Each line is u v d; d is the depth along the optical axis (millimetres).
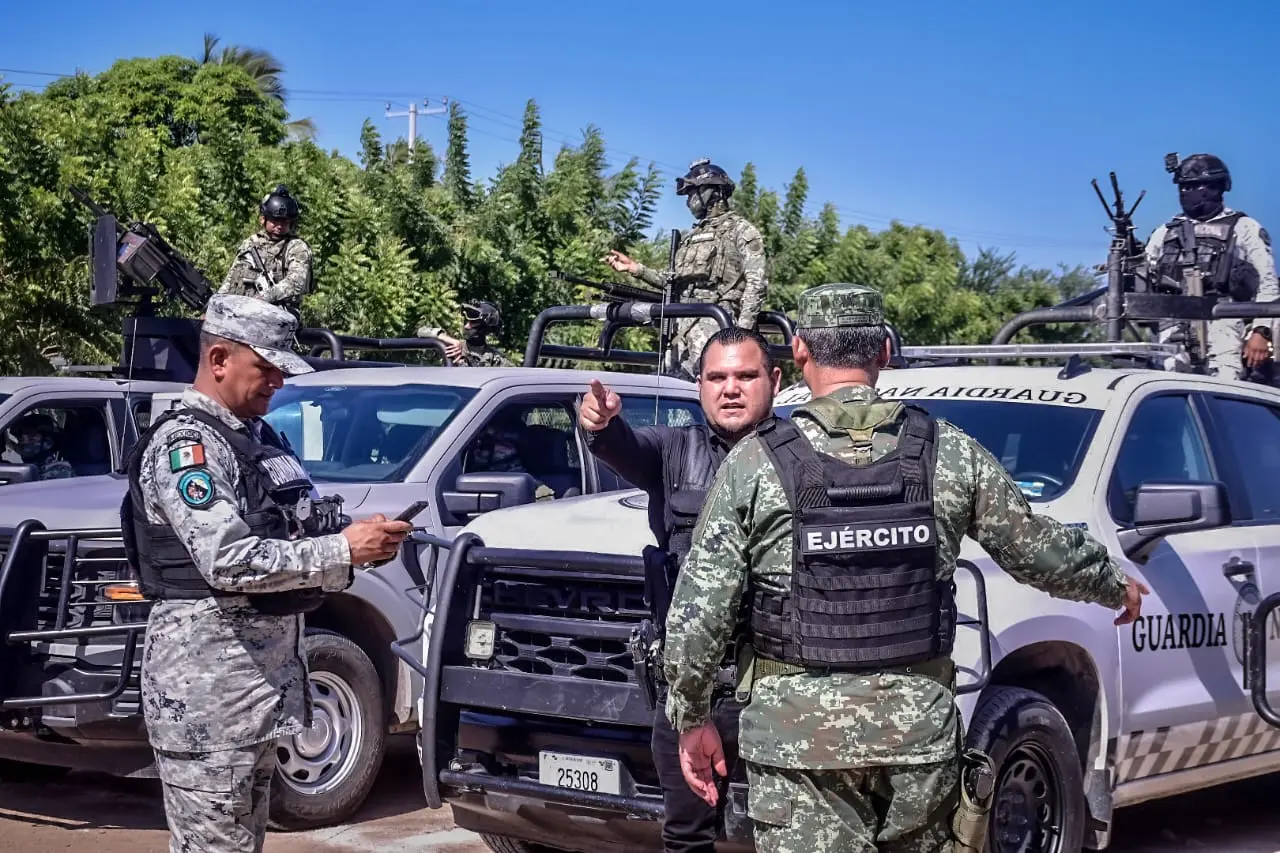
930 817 3242
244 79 25484
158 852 5535
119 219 13773
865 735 3170
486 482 5527
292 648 3832
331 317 14688
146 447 3709
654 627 3965
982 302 26016
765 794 3270
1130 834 6262
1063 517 5043
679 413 7246
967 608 4543
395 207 16406
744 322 8773
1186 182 8188
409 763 7289
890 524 3205
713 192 8961
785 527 3240
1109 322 7164
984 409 5582
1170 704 5254
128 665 5266
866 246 23797
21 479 7102
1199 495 4898
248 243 9359
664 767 4023
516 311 17109
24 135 13375
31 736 5777
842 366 3428
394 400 6656
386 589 6035
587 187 19172
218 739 3674
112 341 13703
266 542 3621
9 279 13086
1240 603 5562
